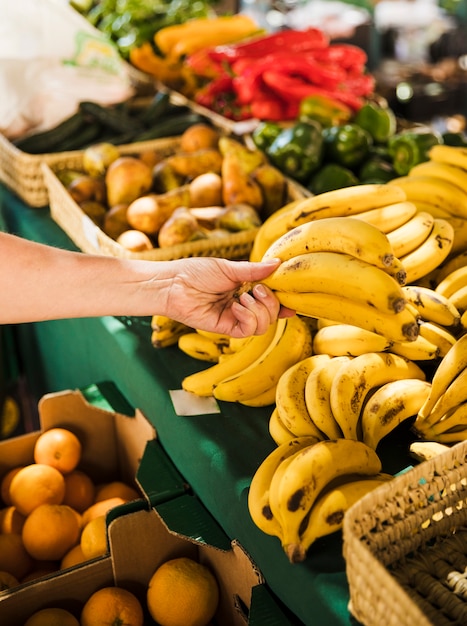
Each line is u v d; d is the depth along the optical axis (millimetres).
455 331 1077
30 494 1267
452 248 1245
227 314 999
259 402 1097
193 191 1570
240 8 4035
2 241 904
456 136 1785
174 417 1116
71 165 1869
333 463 833
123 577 1112
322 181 1684
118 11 2656
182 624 1059
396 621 630
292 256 937
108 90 2105
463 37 4141
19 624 1066
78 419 1415
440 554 775
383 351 1058
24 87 1993
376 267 868
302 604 817
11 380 2268
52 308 927
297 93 2004
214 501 1021
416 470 729
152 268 962
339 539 836
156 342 1277
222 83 2193
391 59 4176
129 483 1454
